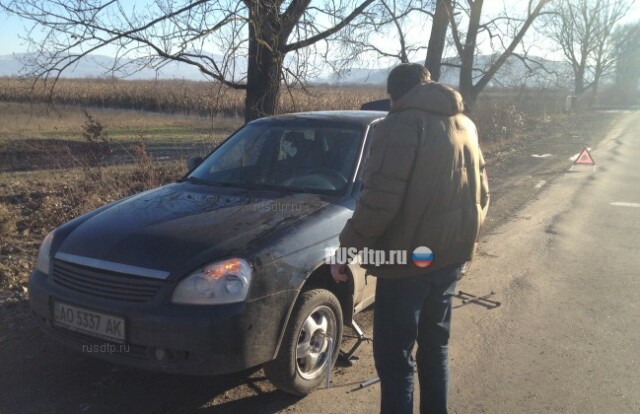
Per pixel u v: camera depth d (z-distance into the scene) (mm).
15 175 10578
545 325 4664
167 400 3369
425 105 2598
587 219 8461
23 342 4004
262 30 6590
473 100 15516
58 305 3264
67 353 3869
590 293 5406
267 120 5000
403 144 2516
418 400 3471
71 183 8547
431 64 11898
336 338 3652
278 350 3221
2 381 3490
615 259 6496
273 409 3324
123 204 3961
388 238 2641
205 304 2982
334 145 4465
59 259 3369
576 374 3855
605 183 11562
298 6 6965
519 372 3877
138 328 2992
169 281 3027
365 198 2543
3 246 5941
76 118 23734
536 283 5676
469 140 2730
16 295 4766
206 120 20594
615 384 3730
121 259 3164
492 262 6355
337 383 3654
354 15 7379
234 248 3170
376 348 2787
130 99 34656
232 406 3336
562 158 15523
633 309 5020
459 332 4508
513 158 15383
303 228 3482
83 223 3668
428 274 2664
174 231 3355
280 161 4477
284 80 7359
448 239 2637
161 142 16469
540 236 7457
